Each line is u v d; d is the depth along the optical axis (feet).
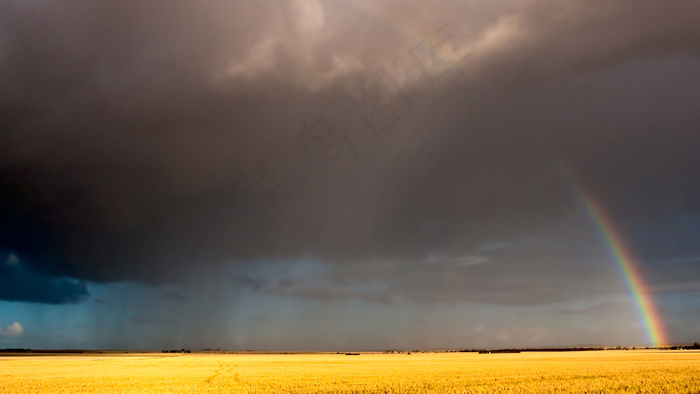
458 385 136.87
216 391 128.16
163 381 161.79
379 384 141.49
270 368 249.34
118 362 350.84
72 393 126.11
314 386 138.21
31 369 242.17
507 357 417.90
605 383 138.21
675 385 130.21
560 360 320.91
